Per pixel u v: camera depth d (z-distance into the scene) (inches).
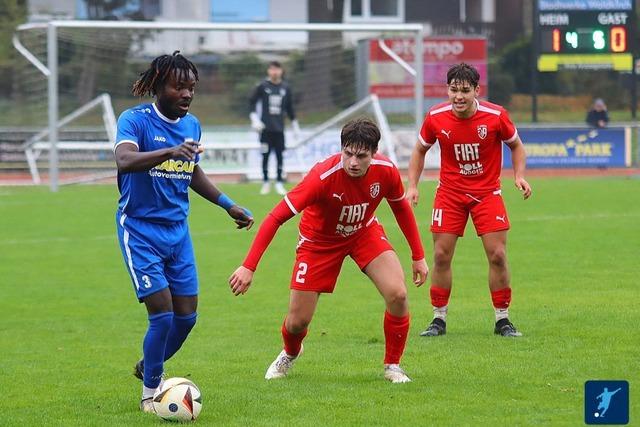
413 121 3486.7
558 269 1402.6
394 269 806.5
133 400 789.9
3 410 767.1
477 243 1700.3
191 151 716.7
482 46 3612.2
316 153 3110.2
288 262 1547.7
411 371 855.7
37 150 3097.9
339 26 2721.5
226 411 742.5
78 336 1066.1
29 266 1529.3
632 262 1454.2
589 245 1626.5
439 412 725.3
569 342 953.5
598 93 4156.0
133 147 737.0
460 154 1010.1
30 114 3442.4
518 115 4052.7
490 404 744.3
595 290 1238.3
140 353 978.7
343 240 805.2
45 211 2203.5
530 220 1962.4
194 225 1975.9
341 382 828.6
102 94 3280.0
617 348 921.5
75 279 1421.0
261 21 4407.0
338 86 3624.5
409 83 3533.5
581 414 712.4
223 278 1408.7
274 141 2512.3
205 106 3582.7
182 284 770.8
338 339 1013.2
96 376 881.5
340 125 3267.7
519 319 1075.3
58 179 2923.2
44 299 1279.5
